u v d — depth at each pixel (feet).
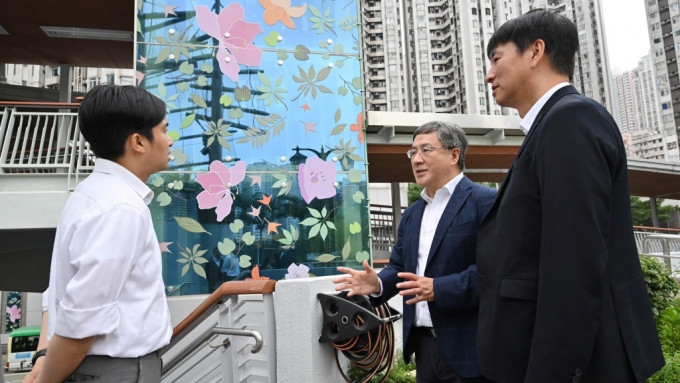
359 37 19.95
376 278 6.81
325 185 18.63
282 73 18.94
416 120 23.06
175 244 16.97
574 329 3.21
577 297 3.23
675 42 288.71
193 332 14.94
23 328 52.08
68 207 4.12
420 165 6.98
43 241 19.70
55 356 3.57
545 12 4.46
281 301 7.18
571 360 3.20
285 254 17.80
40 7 26.58
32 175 16.96
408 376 10.80
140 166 4.41
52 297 4.26
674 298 15.24
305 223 18.17
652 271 14.05
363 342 6.83
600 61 358.23
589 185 3.39
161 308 4.29
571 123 3.63
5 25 28.68
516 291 3.90
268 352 6.81
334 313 6.87
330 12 19.79
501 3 322.55
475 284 5.61
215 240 17.28
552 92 4.24
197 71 18.10
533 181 3.99
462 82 320.91
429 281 5.76
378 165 29.60
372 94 332.39
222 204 17.56
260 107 18.51
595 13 363.56
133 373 3.91
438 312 6.03
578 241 3.30
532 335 3.80
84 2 26.08
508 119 24.04
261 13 19.06
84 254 3.59
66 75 34.55
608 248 3.65
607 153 3.57
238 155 18.01
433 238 6.50
